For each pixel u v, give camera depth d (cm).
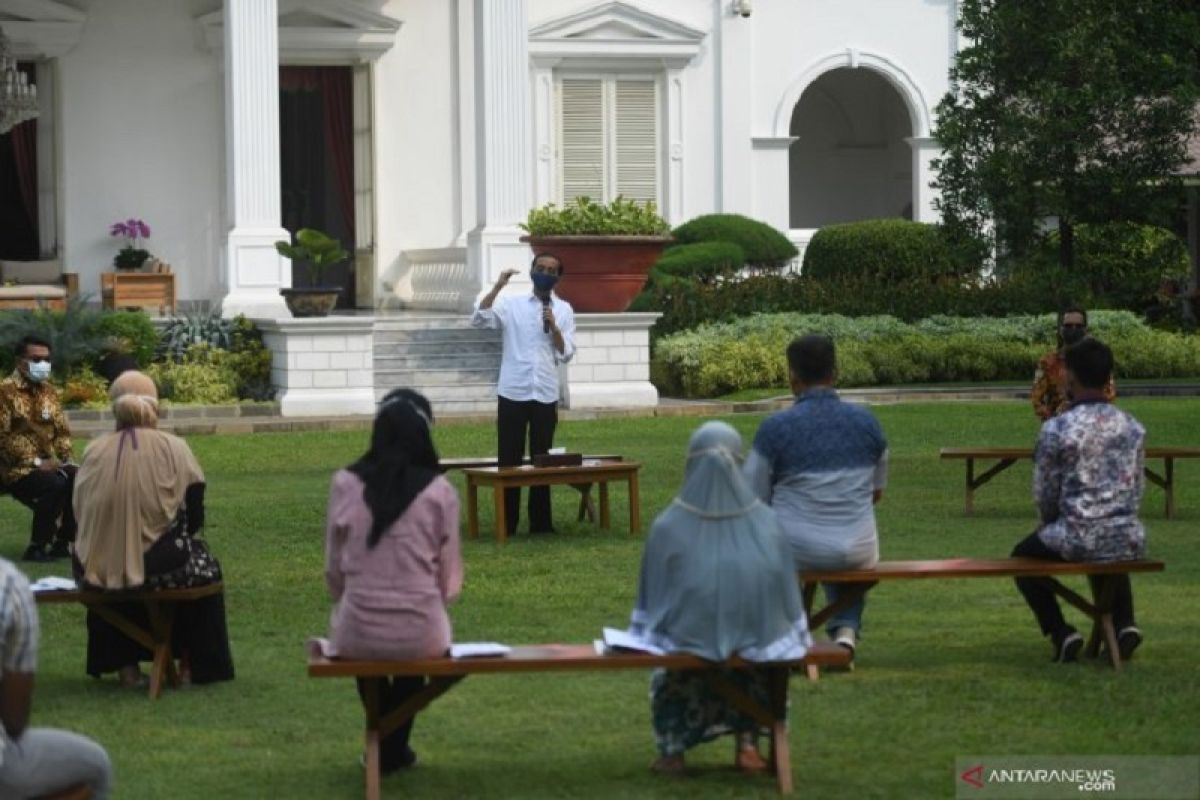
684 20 4847
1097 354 1420
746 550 1113
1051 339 4259
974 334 4209
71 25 4447
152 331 3678
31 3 4406
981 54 3441
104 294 4184
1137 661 1447
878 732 1246
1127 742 1212
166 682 1425
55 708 1356
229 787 1142
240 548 2061
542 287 2177
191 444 3144
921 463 2752
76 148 4484
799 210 5688
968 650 1493
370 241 4662
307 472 2762
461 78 4706
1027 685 1368
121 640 1422
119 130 4512
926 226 4566
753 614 1110
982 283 4478
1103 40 3366
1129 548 1409
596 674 1449
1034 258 3550
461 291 4278
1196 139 4575
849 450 1356
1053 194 3409
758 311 4312
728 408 3662
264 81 3891
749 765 1160
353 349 3581
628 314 3662
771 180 4931
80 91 4481
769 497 1363
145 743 1253
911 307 4416
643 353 3700
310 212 4750
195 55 4550
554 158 4803
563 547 2047
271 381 3659
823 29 4950
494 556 1981
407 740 1178
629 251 3625
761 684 1155
